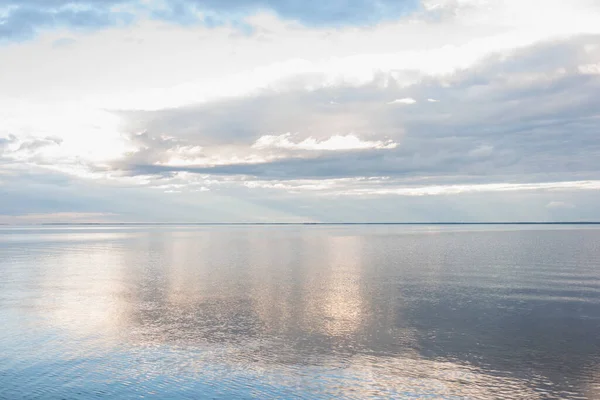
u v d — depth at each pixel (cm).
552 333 3316
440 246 12550
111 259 8719
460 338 3206
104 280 5850
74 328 3481
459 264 7675
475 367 2661
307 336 3266
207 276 6238
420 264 7700
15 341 3158
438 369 2633
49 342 3139
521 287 5203
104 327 3506
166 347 3023
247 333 3334
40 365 2702
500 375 2552
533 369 2631
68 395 2298
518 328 3450
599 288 5125
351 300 4488
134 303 4369
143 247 12369
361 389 2370
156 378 2511
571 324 3553
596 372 2584
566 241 14738
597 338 3194
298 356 2848
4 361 2762
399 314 3888
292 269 7044
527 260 8281
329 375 2548
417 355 2861
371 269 7000
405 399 2264
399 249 11431
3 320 3719
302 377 2527
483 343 3094
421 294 4791
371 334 3303
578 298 4553
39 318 3784
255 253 10250
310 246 12862
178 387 2400
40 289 5159
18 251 10744
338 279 5906
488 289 5081
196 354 2886
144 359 2797
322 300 4488
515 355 2859
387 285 5381
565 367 2656
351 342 3122
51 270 6931
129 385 2417
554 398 2267
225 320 3703
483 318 3744
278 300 4488
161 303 4366
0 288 5234
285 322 3638
